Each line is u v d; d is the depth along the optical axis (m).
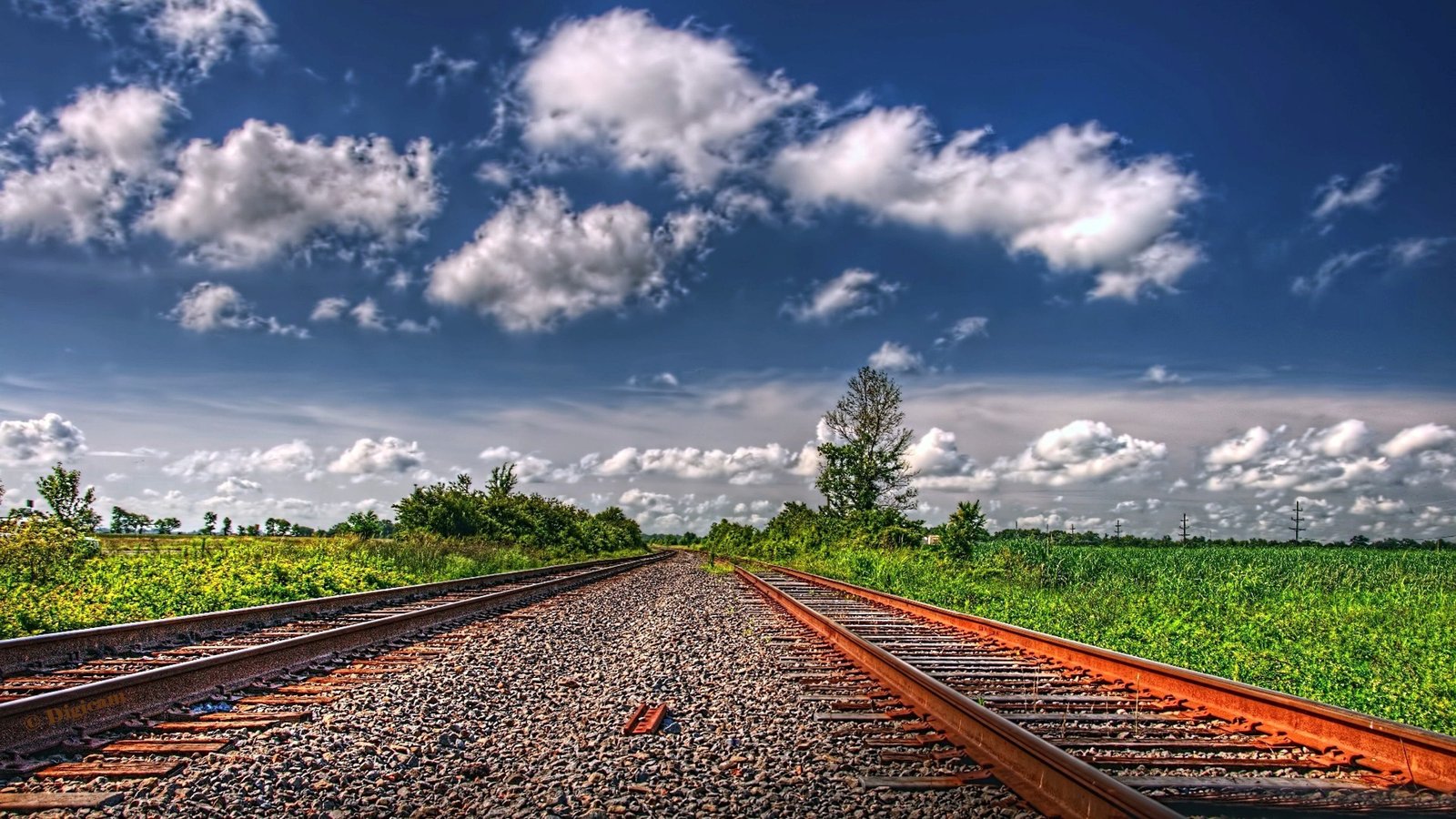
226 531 27.95
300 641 8.24
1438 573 20.73
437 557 24.73
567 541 44.62
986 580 21.91
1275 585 19.34
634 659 8.83
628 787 4.54
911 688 6.70
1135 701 6.94
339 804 4.32
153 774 4.67
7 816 4.11
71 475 20.42
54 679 7.70
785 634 10.96
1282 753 5.40
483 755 5.17
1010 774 4.60
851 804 4.32
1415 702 7.32
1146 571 21.69
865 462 43.34
